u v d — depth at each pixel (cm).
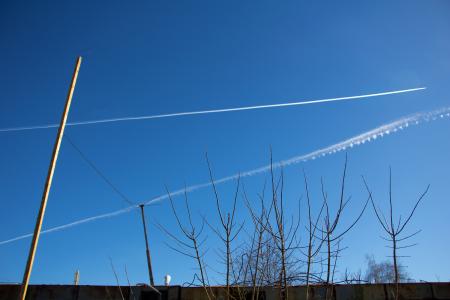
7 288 1026
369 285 997
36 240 712
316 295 977
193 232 735
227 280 697
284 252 671
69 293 1028
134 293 1034
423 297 987
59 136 801
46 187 754
